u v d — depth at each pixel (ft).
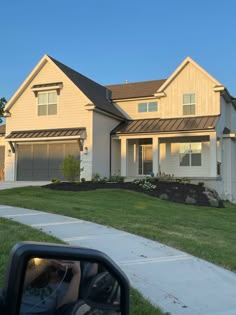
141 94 88.74
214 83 79.82
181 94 82.64
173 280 20.54
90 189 62.95
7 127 84.94
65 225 32.53
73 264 6.79
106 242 27.50
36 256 6.48
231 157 83.61
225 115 86.74
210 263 23.84
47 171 81.20
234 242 30.50
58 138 77.46
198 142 82.74
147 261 23.63
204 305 17.40
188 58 81.20
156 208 49.39
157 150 79.05
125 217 37.70
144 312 15.60
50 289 6.62
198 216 46.78
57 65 81.66
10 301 6.26
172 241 28.35
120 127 85.30
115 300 6.96
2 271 18.10
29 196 52.95
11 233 26.94
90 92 83.61
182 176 83.05
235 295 18.79
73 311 6.67
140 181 68.85
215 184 73.87
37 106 82.79
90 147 76.95
